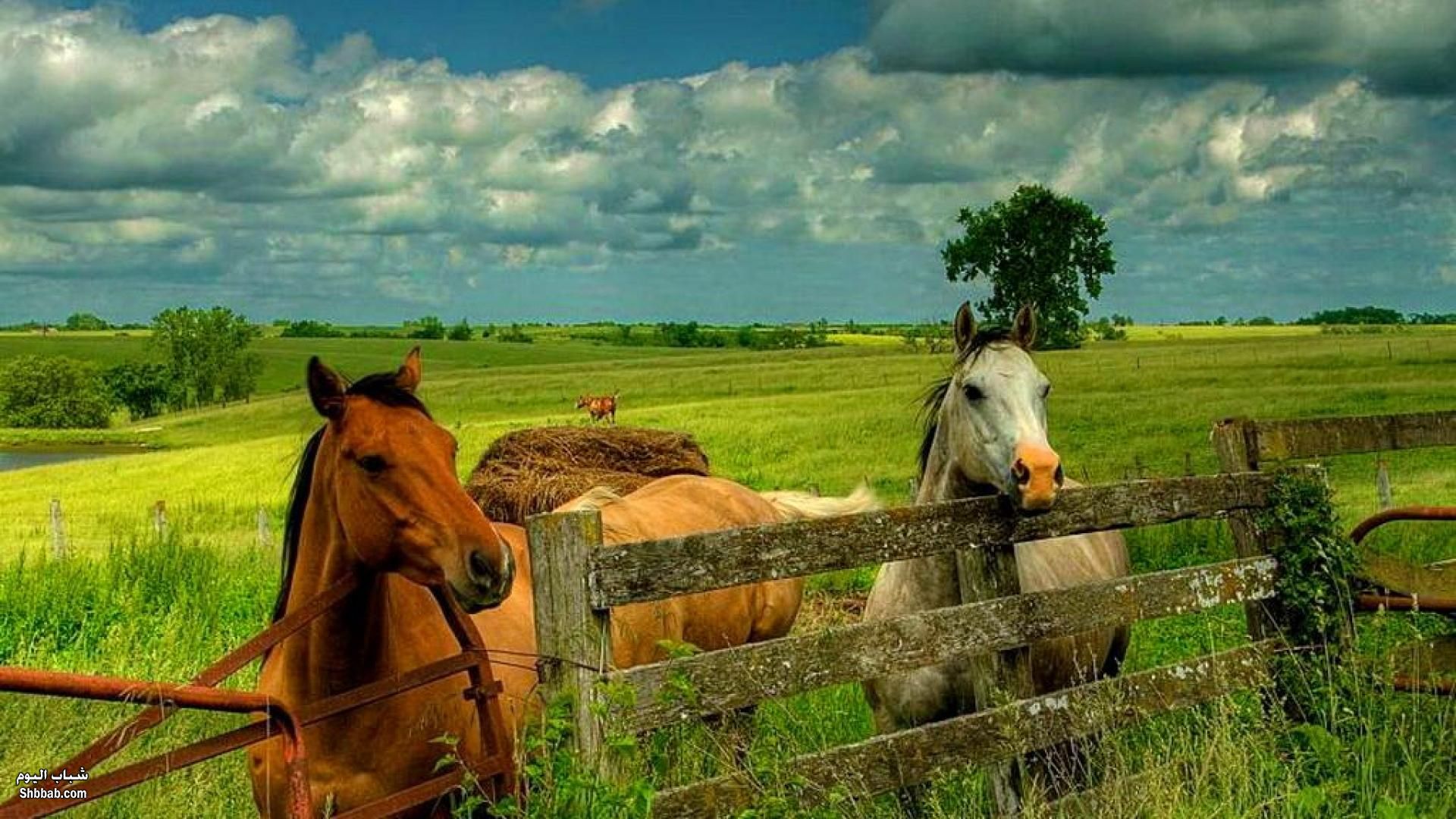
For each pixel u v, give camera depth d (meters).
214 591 11.15
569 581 3.56
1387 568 5.70
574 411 64.25
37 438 86.69
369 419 3.72
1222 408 43.09
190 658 8.24
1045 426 4.75
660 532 5.85
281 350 147.38
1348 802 4.47
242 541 20.64
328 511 3.86
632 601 3.61
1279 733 5.05
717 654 3.75
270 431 78.38
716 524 6.32
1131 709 4.75
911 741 4.16
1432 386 46.81
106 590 11.01
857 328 189.38
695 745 4.33
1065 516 4.78
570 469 8.77
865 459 35.22
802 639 3.95
